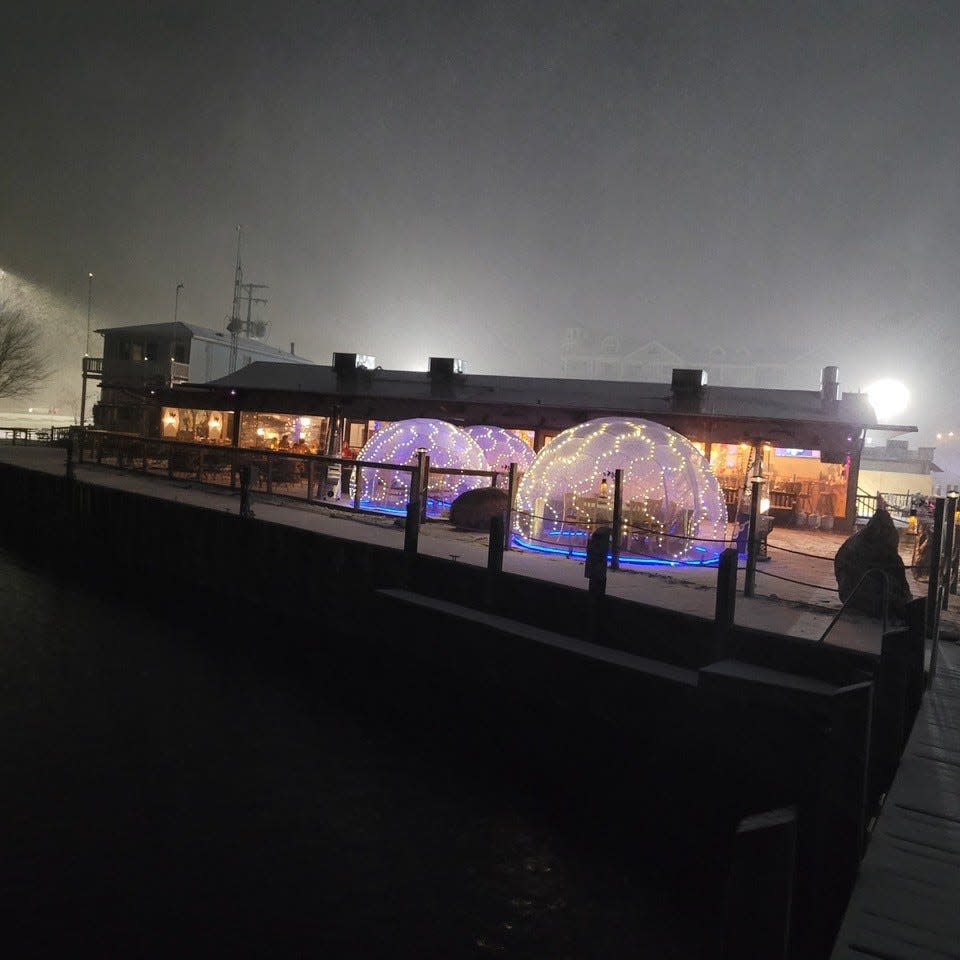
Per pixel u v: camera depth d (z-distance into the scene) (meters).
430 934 7.14
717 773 8.89
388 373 30.03
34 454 34.75
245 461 26.19
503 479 20.20
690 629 9.72
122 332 45.09
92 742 10.80
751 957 3.52
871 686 5.16
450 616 11.91
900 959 4.17
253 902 7.46
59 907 7.23
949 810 5.92
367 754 10.84
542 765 10.44
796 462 23.31
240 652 15.23
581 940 7.14
